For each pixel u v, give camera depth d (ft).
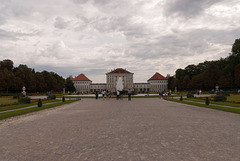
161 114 52.80
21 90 268.21
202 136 27.76
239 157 19.43
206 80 284.20
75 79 624.18
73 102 112.78
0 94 189.67
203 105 78.43
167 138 26.76
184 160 18.69
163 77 630.33
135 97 170.19
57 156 20.24
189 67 377.91
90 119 44.91
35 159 19.48
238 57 229.86
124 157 19.62
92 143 24.76
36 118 48.83
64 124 38.91
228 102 92.32
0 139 27.63
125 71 588.09
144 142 24.88
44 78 328.08
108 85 575.79
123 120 42.52
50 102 108.99
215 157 19.42
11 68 274.77
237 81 229.45
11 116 52.39
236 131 31.01
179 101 105.40
